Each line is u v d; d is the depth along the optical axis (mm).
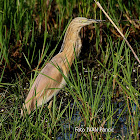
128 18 13844
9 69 12305
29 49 13172
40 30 14258
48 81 9648
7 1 12844
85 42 14125
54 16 14719
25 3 13414
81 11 14344
